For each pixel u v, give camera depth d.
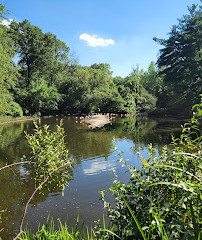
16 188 6.55
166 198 1.64
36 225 4.52
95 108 45.03
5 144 13.80
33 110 38.34
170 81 31.84
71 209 5.16
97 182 6.82
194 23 28.78
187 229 1.25
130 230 1.44
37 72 42.97
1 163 9.45
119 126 22.72
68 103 45.00
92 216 4.78
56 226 4.45
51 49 42.75
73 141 14.21
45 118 35.28
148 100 49.03
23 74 42.53
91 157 9.94
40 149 2.70
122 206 1.88
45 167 2.76
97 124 25.39
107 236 1.75
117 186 1.83
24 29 38.69
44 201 5.65
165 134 15.64
